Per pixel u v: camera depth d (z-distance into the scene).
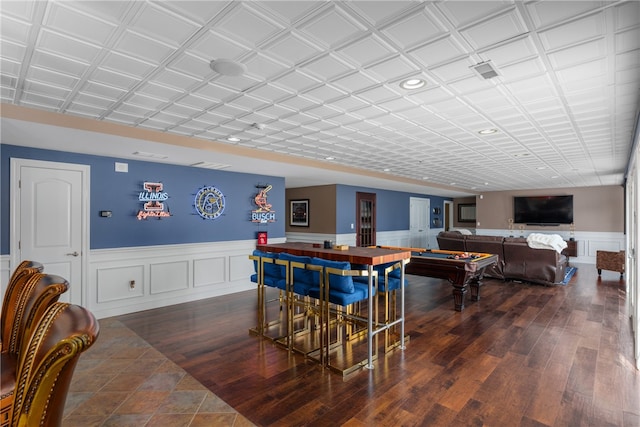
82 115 2.99
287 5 1.43
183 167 5.11
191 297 5.17
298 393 2.48
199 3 1.41
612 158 5.12
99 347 3.33
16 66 2.01
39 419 0.88
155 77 2.19
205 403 2.35
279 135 3.76
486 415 2.20
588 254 9.34
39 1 1.38
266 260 3.49
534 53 1.86
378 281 3.49
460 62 1.98
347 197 8.27
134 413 2.24
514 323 4.05
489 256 5.16
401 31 1.64
